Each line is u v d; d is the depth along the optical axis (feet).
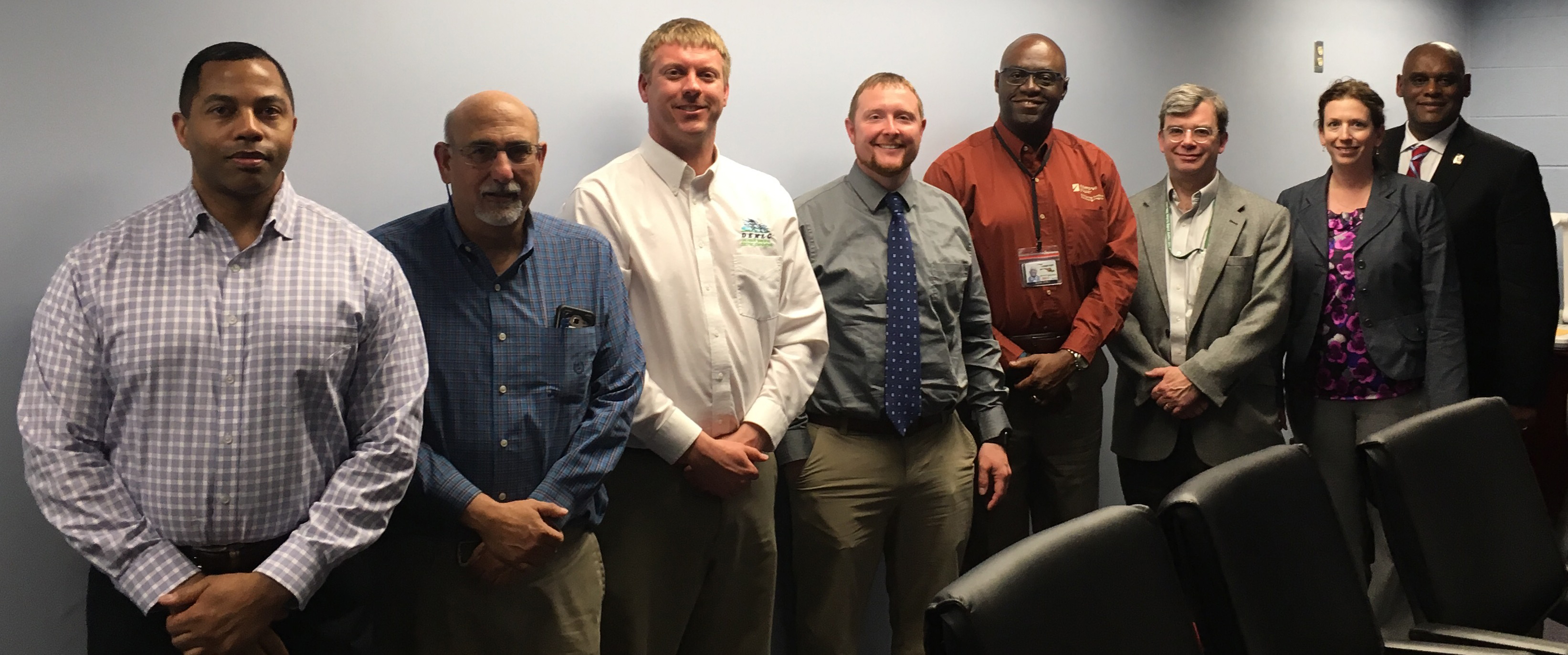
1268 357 10.44
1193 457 10.18
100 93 6.35
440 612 6.19
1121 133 11.98
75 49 6.26
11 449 6.17
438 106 7.55
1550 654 5.52
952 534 8.68
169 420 5.23
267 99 5.37
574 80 8.13
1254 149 13.61
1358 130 10.29
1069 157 9.71
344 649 5.78
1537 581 6.74
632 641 7.34
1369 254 10.35
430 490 6.05
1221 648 5.10
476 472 6.21
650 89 7.45
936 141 10.36
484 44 7.70
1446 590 6.14
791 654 9.38
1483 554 6.44
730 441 7.30
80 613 6.45
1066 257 9.46
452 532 6.15
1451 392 10.23
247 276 5.40
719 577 7.65
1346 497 10.62
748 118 9.03
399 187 7.43
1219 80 13.03
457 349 6.23
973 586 3.97
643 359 6.88
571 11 8.09
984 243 9.37
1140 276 10.18
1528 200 11.08
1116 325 9.51
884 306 8.36
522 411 6.24
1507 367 11.16
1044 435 9.71
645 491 7.25
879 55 9.89
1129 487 10.59
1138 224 10.33
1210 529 5.04
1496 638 5.72
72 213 6.30
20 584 6.23
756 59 9.05
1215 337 10.06
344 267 5.63
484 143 6.09
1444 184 11.49
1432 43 11.69
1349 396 10.56
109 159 6.40
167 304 5.26
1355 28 14.88
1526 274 11.07
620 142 8.43
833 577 8.41
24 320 6.18
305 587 5.26
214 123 5.28
